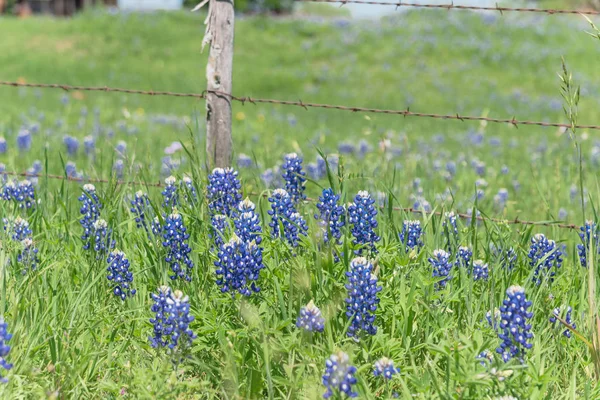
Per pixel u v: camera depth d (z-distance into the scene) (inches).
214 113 220.2
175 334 145.6
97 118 596.1
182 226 177.8
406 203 275.4
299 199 204.2
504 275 183.2
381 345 150.6
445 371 150.0
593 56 1160.8
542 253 189.0
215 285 176.1
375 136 597.3
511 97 986.1
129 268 181.2
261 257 165.3
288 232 178.9
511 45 1198.9
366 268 154.6
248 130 606.5
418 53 1177.4
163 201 211.5
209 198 200.4
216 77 218.5
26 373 141.6
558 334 162.4
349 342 154.9
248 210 187.5
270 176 291.6
